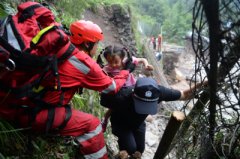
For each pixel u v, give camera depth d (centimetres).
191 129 279
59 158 292
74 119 256
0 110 238
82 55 246
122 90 285
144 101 270
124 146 313
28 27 232
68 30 273
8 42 220
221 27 165
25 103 235
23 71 223
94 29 279
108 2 851
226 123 233
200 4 171
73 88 253
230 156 236
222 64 183
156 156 312
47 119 241
